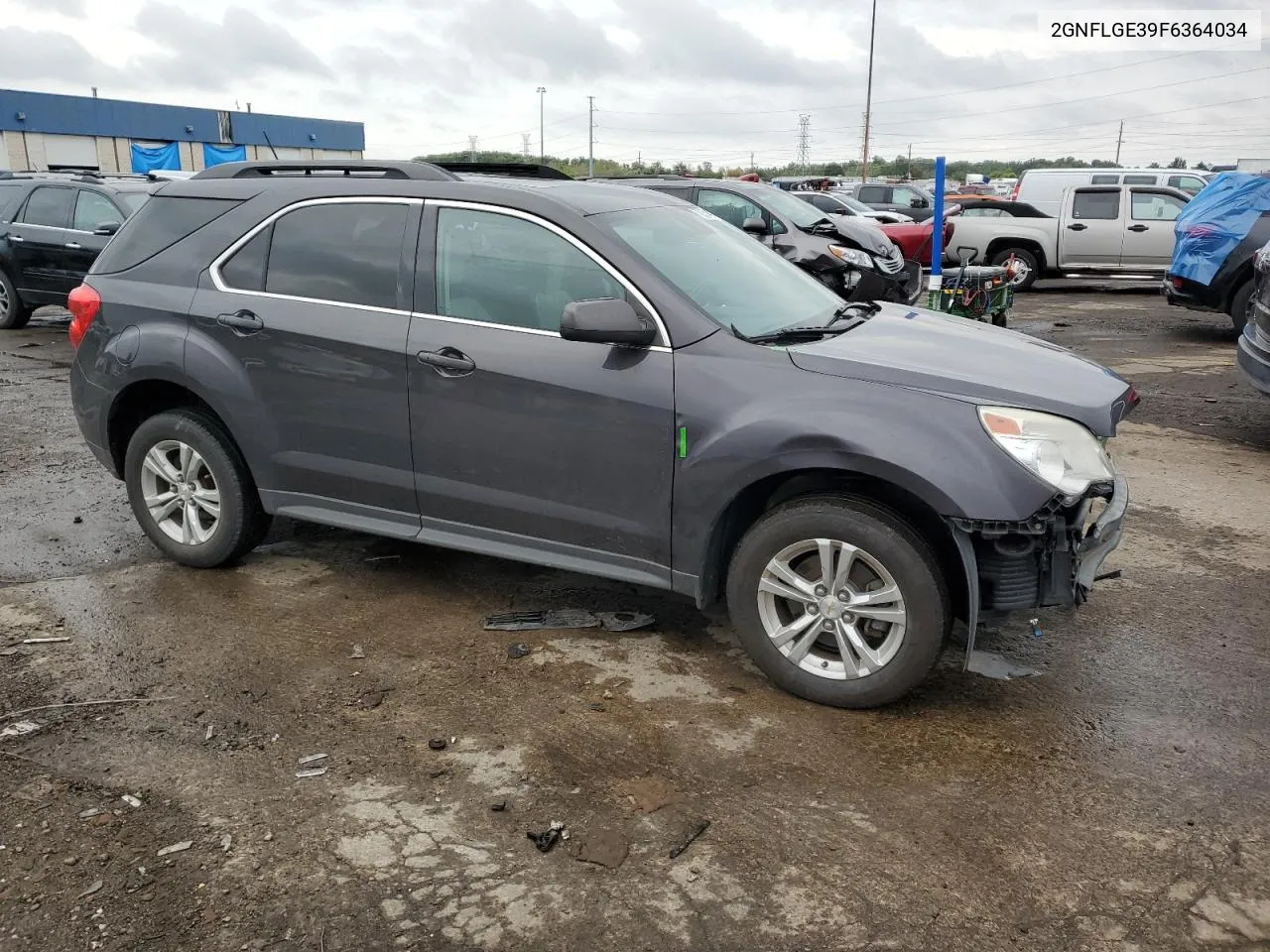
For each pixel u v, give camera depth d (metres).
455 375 3.99
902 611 3.45
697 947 2.50
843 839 2.91
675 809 3.04
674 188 12.02
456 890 2.70
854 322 4.18
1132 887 2.71
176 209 4.74
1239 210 10.93
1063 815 3.02
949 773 3.24
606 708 3.63
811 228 11.56
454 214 4.08
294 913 2.61
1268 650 4.12
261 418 4.44
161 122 41.53
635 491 3.78
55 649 4.06
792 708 3.65
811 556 3.63
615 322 3.57
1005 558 3.45
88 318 4.82
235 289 4.48
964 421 3.34
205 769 3.24
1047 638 4.23
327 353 4.23
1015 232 17.44
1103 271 17.23
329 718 3.56
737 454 3.54
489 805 3.06
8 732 3.44
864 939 2.52
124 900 2.65
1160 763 3.30
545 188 4.15
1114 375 3.91
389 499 4.29
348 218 4.29
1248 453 7.07
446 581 4.78
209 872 2.76
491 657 4.02
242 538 4.73
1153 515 5.77
